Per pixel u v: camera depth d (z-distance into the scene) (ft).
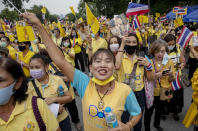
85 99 4.80
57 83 6.82
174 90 9.36
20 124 3.78
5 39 13.78
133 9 12.80
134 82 7.59
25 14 4.58
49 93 6.57
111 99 4.57
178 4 59.21
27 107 3.88
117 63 7.13
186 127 9.35
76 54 21.77
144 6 12.69
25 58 11.48
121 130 4.13
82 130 10.44
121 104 4.59
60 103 6.64
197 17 36.22
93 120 4.63
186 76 10.37
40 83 6.59
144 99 8.04
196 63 15.66
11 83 3.59
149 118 8.95
